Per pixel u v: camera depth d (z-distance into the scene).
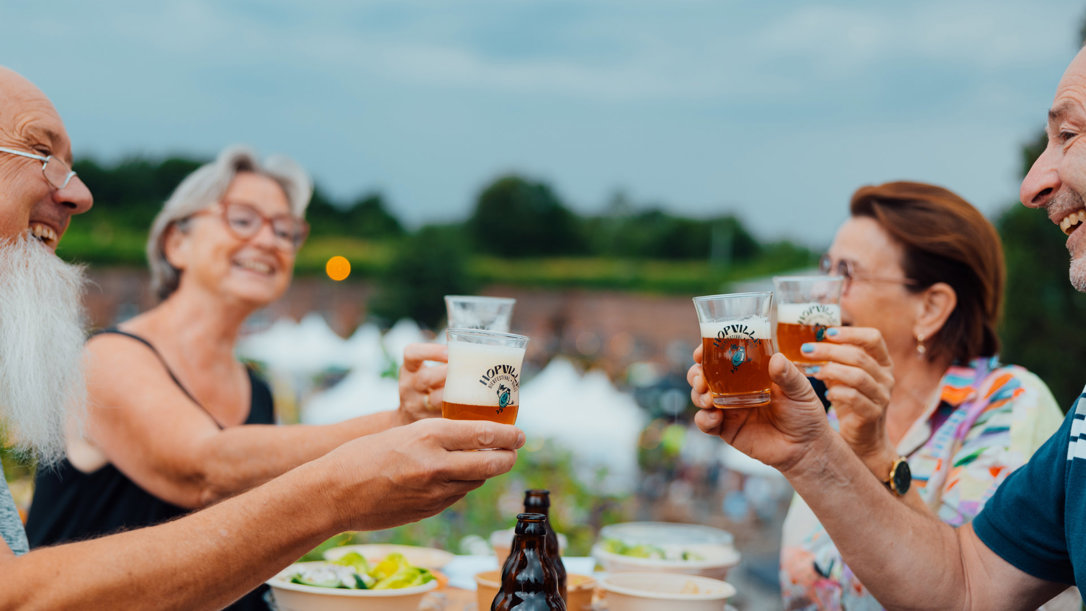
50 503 2.70
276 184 3.17
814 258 53.94
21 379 1.73
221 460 2.45
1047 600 1.94
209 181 3.03
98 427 2.60
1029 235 8.29
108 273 24.08
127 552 1.34
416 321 42.44
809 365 2.16
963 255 2.48
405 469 1.38
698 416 1.84
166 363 2.80
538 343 36.72
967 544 1.98
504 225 58.19
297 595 2.00
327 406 8.95
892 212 2.55
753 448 1.86
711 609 1.98
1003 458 2.28
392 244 45.22
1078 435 1.75
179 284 3.11
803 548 2.59
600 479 6.34
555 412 9.96
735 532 13.05
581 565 2.84
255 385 3.30
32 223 1.83
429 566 2.52
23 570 1.31
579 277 38.91
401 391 2.20
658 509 14.02
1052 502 1.82
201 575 1.36
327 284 31.45
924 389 2.56
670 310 37.22
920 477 2.40
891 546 1.89
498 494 5.55
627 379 23.95
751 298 1.70
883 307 2.54
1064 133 1.73
